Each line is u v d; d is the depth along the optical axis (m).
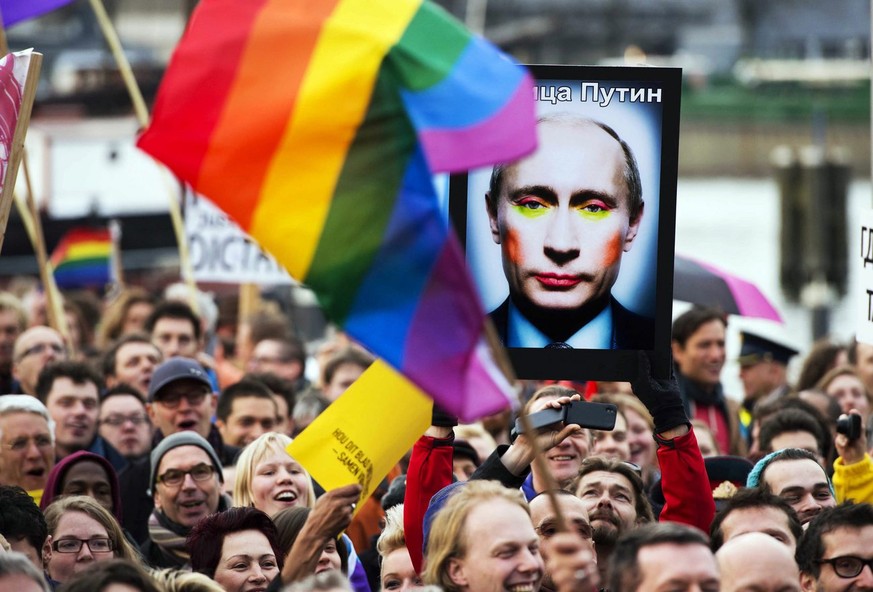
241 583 14.87
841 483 17.20
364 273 11.80
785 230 65.56
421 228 11.76
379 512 19.72
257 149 12.05
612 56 83.94
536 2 81.94
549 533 14.53
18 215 42.94
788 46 87.88
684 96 84.44
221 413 21.34
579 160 14.63
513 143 11.97
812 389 24.20
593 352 14.62
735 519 14.50
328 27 12.19
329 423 14.28
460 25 12.34
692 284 24.80
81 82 49.03
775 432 19.48
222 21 12.29
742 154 84.25
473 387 11.51
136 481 20.36
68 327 31.33
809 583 14.59
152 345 24.17
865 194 81.62
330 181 11.95
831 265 65.06
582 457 18.05
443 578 12.70
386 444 14.29
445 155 11.92
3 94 13.75
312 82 12.07
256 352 27.64
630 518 15.96
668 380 14.62
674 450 14.45
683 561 11.62
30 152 43.97
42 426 18.69
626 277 14.64
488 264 14.65
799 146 84.38
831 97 84.31
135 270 41.91
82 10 69.44
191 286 27.52
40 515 15.08
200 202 28.20
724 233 81.19
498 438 23.25
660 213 14.63
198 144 12.12
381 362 14.38
